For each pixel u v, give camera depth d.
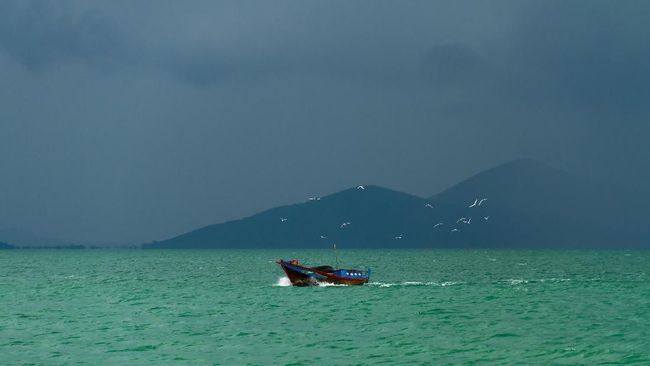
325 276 102.50
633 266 195.38
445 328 59.31
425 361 44.44
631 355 45.88
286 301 82.50
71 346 50.72
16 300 86.88
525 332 56.69
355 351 48.19
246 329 59.06
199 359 45.44
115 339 53.88
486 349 48.69
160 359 45.56
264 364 43.66
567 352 47.19
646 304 78.19
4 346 50.81
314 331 57.84
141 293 97.38
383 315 68.44
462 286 106.81
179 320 65.31
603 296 88.81
